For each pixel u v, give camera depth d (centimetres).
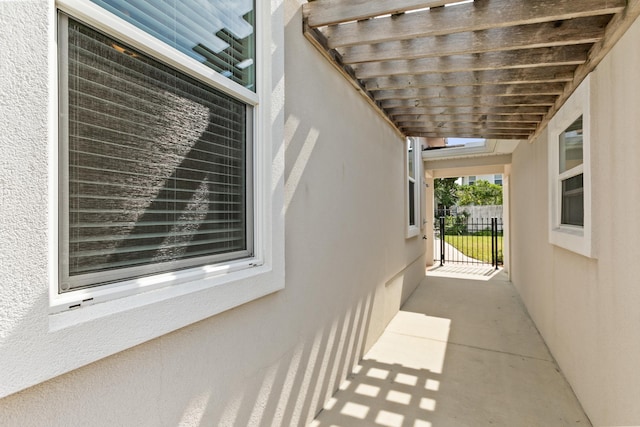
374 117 400
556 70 277
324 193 267
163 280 130
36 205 89
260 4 188
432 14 223
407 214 584
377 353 367
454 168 806
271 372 197
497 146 672
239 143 180
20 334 84
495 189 2195
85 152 108
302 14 232
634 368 179
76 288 104
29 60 87
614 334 203
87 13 104
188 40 146
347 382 303
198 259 153
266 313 192
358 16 218
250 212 187
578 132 288
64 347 94
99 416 106
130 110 122
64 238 101
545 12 197
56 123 96
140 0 125
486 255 1252
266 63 189
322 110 264
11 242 83
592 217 232
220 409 157
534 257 464
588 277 247
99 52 112
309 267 242
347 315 313
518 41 229
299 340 228
